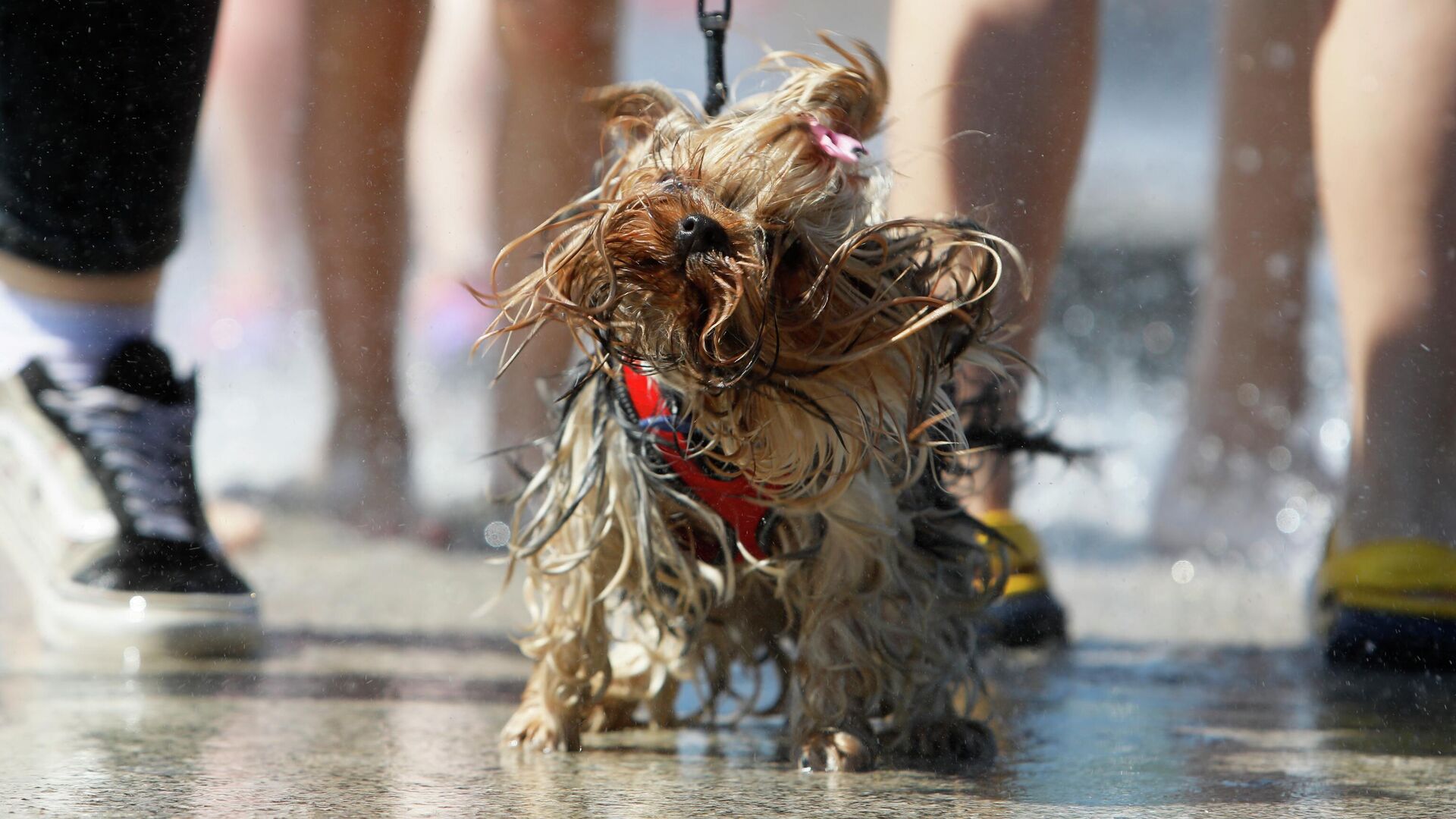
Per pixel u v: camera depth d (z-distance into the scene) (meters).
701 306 3.75
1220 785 3.97
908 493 4.58
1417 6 5.79
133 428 5.87
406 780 3.91
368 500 8.13
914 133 5.75
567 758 4.38
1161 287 10.95
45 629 5.76
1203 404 8.53
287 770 3.97
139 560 5.63
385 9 7.73
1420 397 5.80
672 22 12.19
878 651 4.35
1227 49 8.52
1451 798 3.82
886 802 3.76
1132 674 5.64
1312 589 6.27
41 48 5.51
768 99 4.28
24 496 5.85
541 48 7.32
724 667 4.99
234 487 8.55
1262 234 8.38
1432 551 5.69
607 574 4.59
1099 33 6.05
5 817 3.43
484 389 9.31
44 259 5.86
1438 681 5.46
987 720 4.77
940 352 4.18
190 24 5.62
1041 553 6.28
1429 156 5.77
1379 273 5.89
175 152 5.82
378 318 8.08
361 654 5.73
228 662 5.51
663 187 3.83
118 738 4.30
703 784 3.98
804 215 3.90
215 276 10.27
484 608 4.80
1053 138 5.79
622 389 4.24
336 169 7.90
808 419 4.01
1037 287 5.91
